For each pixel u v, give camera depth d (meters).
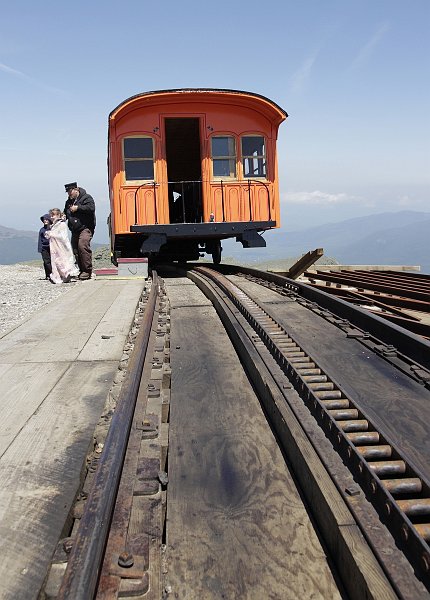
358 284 11.22
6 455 3.24
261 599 2.20
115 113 12.70
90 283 11.71
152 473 3.01
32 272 20.14
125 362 5.25
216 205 13.23
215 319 7.60
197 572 2.36
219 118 13.19
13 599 2.05
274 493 2.98
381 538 2.29
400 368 4.89
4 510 2.65
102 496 2.52
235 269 14.02
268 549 2.51
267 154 13.59
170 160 19.20
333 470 2.84
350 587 2.21
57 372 4.89
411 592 1.98
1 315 8.51
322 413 3.46
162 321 7.18
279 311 7.87
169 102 12.98
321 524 2.64
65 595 1.88
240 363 5.36
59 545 2.41
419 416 3.88
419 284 10.49
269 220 13.45
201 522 2.70
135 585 2.14
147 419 3.75
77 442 3.42
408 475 2.97
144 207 13.05
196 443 3.57
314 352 5.59
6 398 4.24
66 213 13.49
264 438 3.66
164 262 19.14
